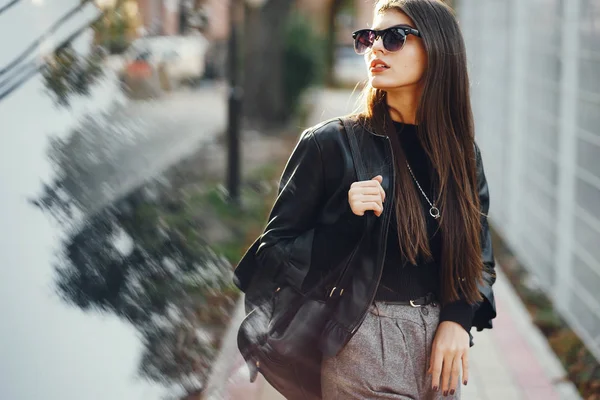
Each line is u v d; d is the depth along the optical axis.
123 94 4.74
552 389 4.33
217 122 11.08
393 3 2.15
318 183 2.15
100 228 3.73
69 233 3.48
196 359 3.67
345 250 2.14
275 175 11.18
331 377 2.17
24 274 3.19
